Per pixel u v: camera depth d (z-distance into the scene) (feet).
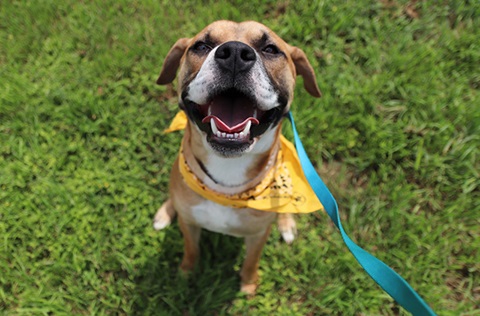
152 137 3.01
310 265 2.70
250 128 1.88
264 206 2.13
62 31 3.36
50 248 2.63
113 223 2.72
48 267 2.61
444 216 2.81
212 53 1.81
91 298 2.57
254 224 2.26
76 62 3.24
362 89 3.12
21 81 3.09
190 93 1.86
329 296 2.60
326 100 3.07
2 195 2.74
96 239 2.67
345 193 2.93
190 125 2.04
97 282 2.59
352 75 3.25
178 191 2.24
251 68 1.75
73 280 2.60
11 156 2.91
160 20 3.38
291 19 3.38
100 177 2.83
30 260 2.64
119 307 2.57
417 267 2.68
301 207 2.21
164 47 3.24
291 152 2.37
